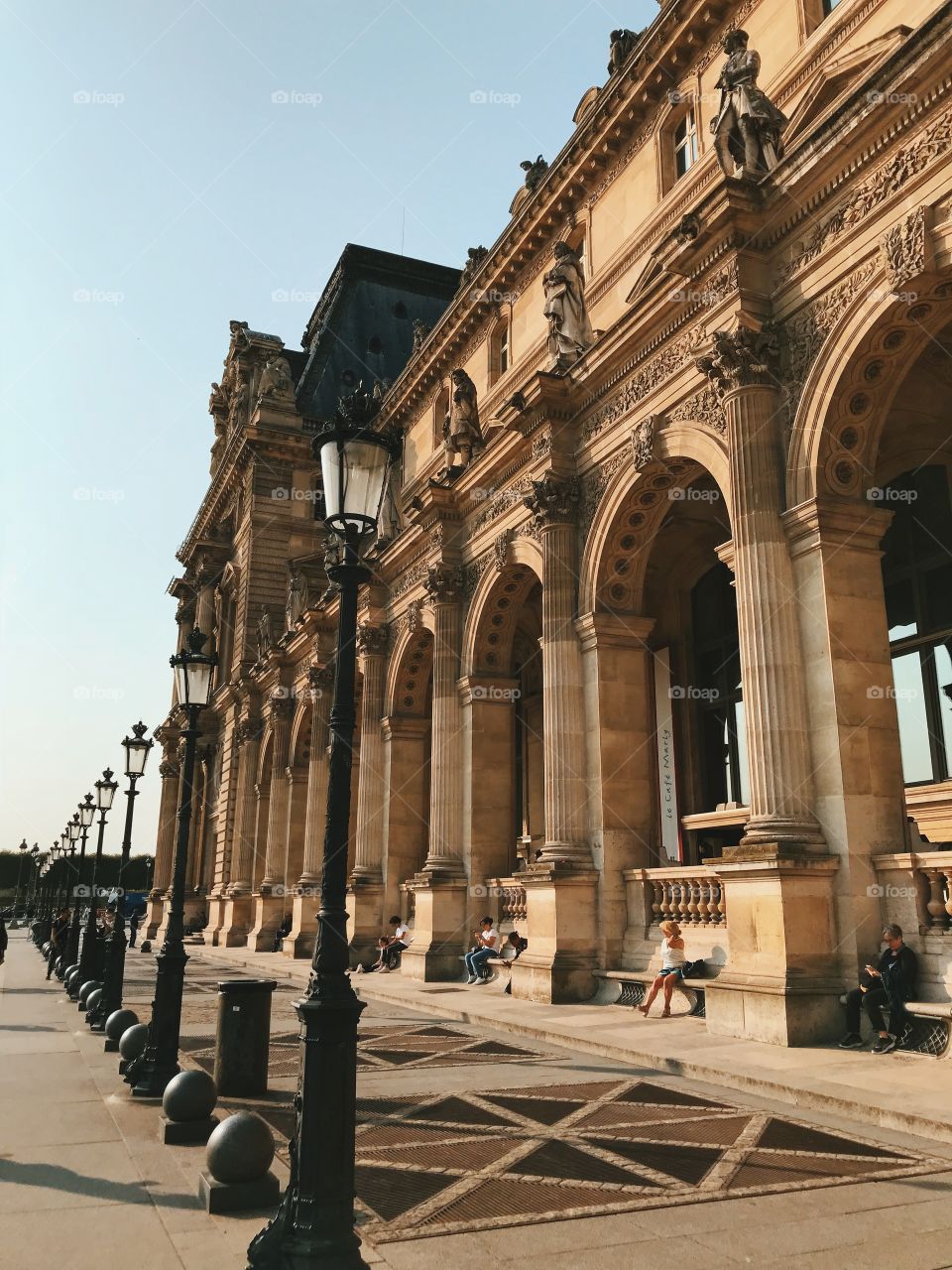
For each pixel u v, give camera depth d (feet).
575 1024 49.67
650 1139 27.45
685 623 86.63
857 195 46.37
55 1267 17.60
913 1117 27.53
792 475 48.34
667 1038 44.11
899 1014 37.81
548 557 68.85
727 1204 21.58
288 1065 41.63
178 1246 18.72
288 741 144.77
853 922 42.24
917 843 47.91
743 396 50.08
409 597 100.99
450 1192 22.72
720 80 56.13
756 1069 35.24
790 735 45.39
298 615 146.92
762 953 43.34
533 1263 18.06
